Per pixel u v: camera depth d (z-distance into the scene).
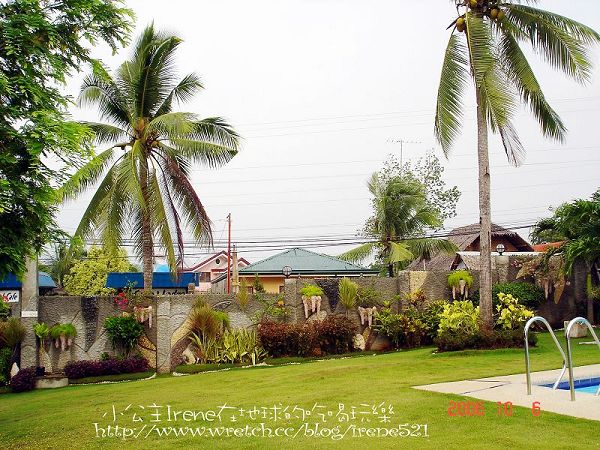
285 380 12.59
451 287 21.94
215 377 14.91
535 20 16.20
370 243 32.88
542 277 22.41
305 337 19.20
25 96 8.62
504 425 7.46
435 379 11.15
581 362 12.75
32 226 8.94
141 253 21.16
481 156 16.27
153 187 20.23
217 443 7.54
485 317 15.89
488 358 14.19
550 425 7.35
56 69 8.89
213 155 20.78
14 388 16.17
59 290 30.78
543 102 16.61
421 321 20.64
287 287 20.53
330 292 20.77
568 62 16.30
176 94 21.45
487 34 15.59
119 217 20.31
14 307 18.28
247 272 34.75
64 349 18.23
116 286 30.45
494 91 15.24
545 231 21.55
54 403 12.55
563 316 22.88
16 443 8.62
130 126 21.11
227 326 19.44
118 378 17.58
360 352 19.94
